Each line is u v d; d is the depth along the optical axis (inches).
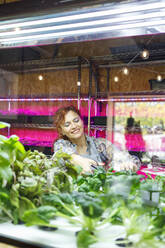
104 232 20.8
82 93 148.3
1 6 33.1
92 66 142.9
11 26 35.6
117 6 28.5
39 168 29.4
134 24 31.4
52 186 26.3
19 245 19.3
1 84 165.0
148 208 20.2
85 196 22.2
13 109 162.9
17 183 25.3
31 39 38.3
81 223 20.5
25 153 29.6
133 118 138.2
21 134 153.6
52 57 142.8
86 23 33.0
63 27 34.6
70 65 149.4
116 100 141.1
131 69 138.3
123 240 19.3
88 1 28.7
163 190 28.0
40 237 20.0
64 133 68.4
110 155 64.0
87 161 43.4
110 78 142.7
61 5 29.9
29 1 31.4
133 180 20.0
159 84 131.5
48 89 157.2
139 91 136.0
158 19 29.8
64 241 19.2
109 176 30.5
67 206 23.7
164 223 19.9
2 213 25.2
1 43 40.7
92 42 126.3
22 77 162.1
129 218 19.8
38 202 24.4
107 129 138.9
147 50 114.0
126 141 137.9
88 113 130.7
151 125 134.5
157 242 17.8
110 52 128.6
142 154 124.0
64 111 67.7
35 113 159.6
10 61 153.6
